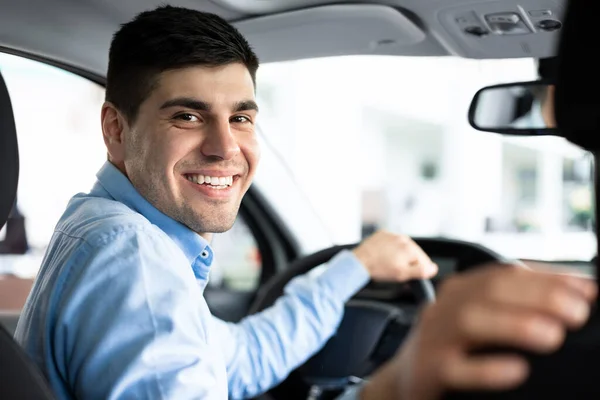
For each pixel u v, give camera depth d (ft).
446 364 0.99
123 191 4.97
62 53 6.76
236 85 4.87
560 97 1.20
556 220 38.45
